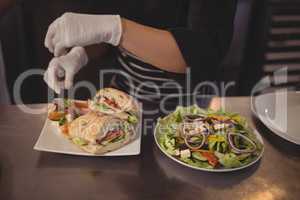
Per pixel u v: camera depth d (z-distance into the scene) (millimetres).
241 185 686
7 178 675
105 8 1243
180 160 719
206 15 886
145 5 1125
